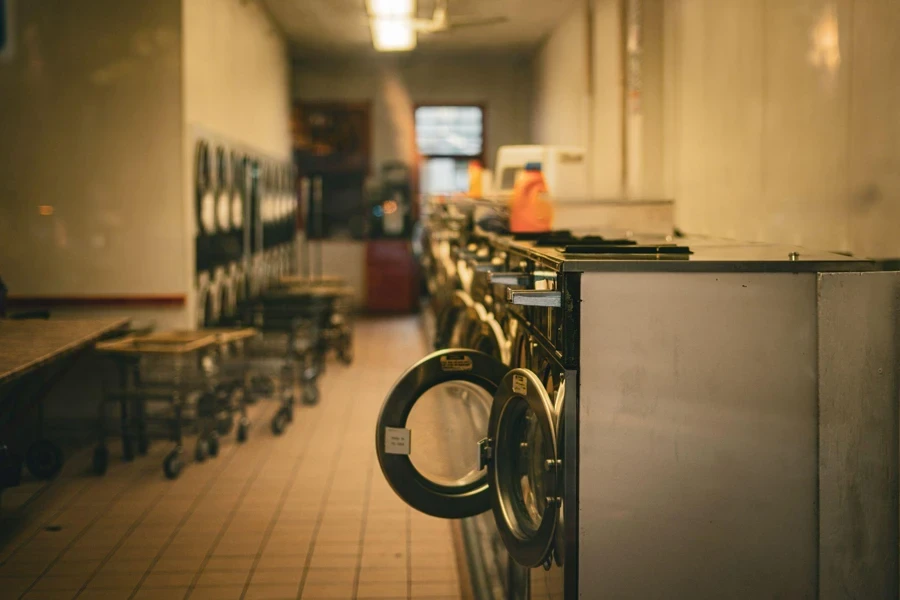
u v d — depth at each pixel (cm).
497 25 1115
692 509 200
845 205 355
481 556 363
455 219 550
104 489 485
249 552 394
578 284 198
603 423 199
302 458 546
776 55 428
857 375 200
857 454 201
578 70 971
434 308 710
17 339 429
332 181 1336
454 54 1312
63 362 564
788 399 200
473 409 283
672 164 635
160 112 621
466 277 445
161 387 539
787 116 415
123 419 530
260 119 976
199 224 658
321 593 352
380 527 427
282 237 1118
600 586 200
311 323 751
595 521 200
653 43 657
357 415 663
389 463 274
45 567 377
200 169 657
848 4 351
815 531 201
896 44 314
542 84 1227
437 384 279
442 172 1363
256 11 944
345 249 1335
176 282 629
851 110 349
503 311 317
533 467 249
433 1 983
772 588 201
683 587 201
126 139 621
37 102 618
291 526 428
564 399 200
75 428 601
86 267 626
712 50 532
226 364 601
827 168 372
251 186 888
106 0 615
